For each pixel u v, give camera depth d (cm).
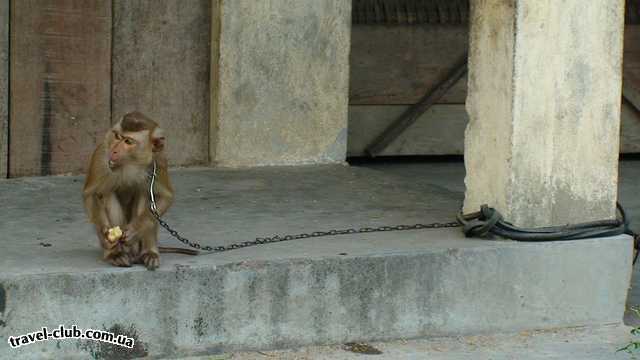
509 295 1400
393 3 2306
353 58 2281
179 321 1248
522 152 1396
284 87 1950
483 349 1351
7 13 1769
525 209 1412
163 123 1917
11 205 1585
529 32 1374
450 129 2353
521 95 1383
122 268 1226
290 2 1927
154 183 1221
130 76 1877
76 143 1845
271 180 1834
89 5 1825
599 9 1409
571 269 1424
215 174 1875
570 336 1412
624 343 1395
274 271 1284
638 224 1934
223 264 1261
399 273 1343
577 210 1440
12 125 1797
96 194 1223
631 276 1644
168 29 1894
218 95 1916
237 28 1903
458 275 1370
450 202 1688
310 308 1308
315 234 1421
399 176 2053
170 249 1307
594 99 1424
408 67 2311
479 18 1435
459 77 2330
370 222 1522
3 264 1231
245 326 1281
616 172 1452
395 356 1310
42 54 1802
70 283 1198
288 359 1279
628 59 2425
